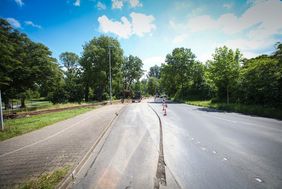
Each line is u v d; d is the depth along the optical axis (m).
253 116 17.09
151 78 115.69
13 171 5.59
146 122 14.70
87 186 4.76
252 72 21.53
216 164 6.05
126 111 23.16
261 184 4.71
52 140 9.28
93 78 52.66
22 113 20.81
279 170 5.50
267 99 19.70
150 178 5.16
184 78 53.16
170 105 33.00
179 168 5.79
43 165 6.00
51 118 17.30
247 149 7.50
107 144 8.66
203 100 40.78
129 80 79.56
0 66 23.98
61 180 4.90
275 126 12.15
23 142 9.03
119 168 5.86
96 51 51.88
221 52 26.22
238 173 5.36
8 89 30.70
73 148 7.80
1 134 10.67
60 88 55.66
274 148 7.57
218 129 11.47
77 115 19.56
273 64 19.05
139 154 7.14
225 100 29.48
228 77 25.11
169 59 55.50
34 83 32.94
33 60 31.83
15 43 29.50
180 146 8.12
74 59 73.19
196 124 13.41
